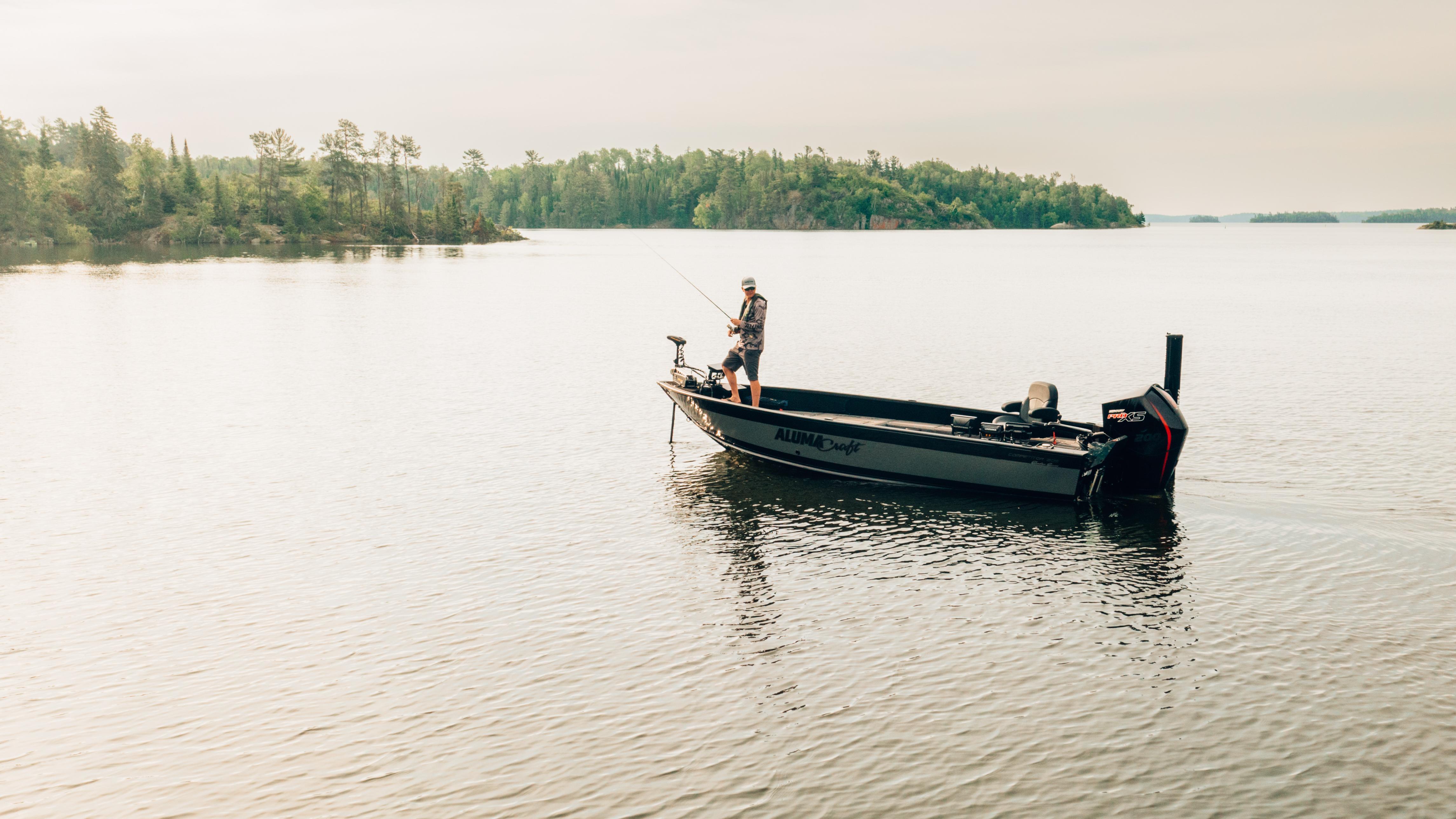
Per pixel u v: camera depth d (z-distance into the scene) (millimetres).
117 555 10250
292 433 16000
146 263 73625
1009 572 9828
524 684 7461
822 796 6043
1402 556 10086
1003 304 41375
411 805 5973
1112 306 40438
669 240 168375
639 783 6184
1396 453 14219
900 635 8336
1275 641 8141
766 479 13273
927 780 6215
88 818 5867
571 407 18250
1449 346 26906
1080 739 6672
